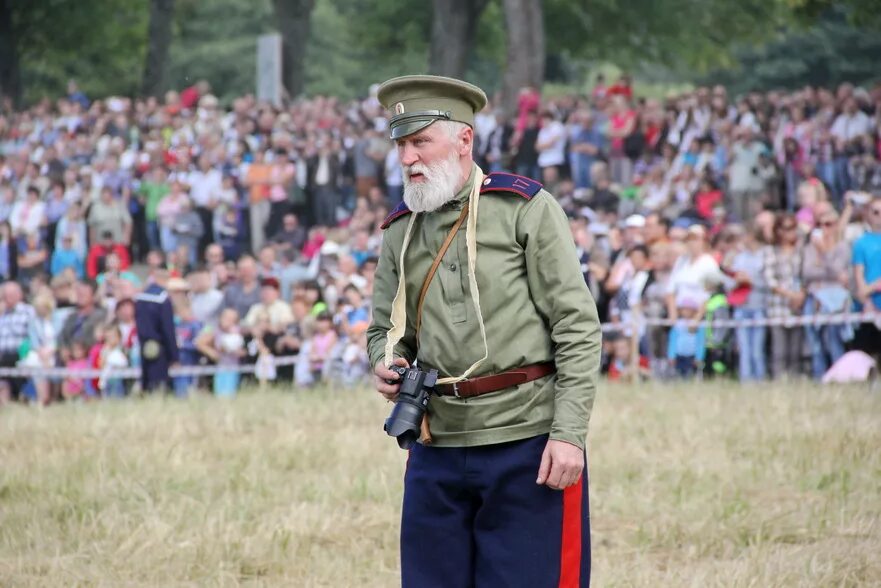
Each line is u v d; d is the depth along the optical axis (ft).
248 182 147.95
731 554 41.75
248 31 393.50
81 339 107.34
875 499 47.21
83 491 50.88
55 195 156.66
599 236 103.35
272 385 102.47
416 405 26.61
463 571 27.30
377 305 28.60
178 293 106.83
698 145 124.67
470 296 26.73
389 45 286.46
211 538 43.04
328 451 59.77
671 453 57.52
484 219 26.73
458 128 26.76
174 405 79.92
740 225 97.86
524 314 26.61
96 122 170.60
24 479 53.31
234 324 104.27
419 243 27.45
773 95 132.05
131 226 154.71
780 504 47.34
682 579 37.93
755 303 91.30
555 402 26.37
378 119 150.10
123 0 294.87
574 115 134.00
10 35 267.39
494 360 26.55
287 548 42.75
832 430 59.67
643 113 132.05
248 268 106.01
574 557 26.66
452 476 27.04
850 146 123.03
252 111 159.22
